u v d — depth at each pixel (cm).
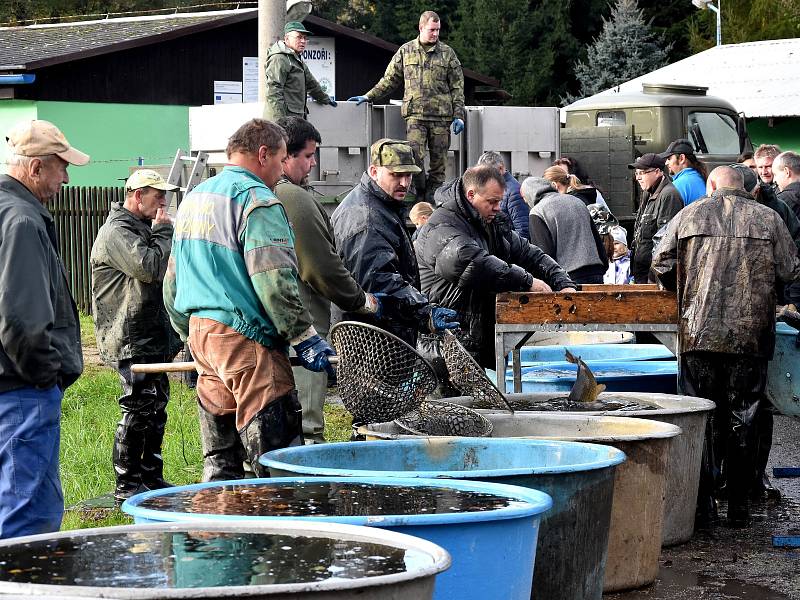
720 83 3297
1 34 3581
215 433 655
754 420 851
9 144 605
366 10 5444
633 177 2041
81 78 2838
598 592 568
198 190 649
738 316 847
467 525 419
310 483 505
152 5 5253
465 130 1589
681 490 773
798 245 1076
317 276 757
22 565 337
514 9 5206
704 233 859
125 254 858
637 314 891
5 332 568
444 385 840
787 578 705
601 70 4988
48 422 592
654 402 809
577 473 536
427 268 926
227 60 3059
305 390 870
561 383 914
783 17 4878
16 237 573
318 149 1458
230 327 628
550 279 979
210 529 382
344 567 332
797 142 3134
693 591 675
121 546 360
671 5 5550
